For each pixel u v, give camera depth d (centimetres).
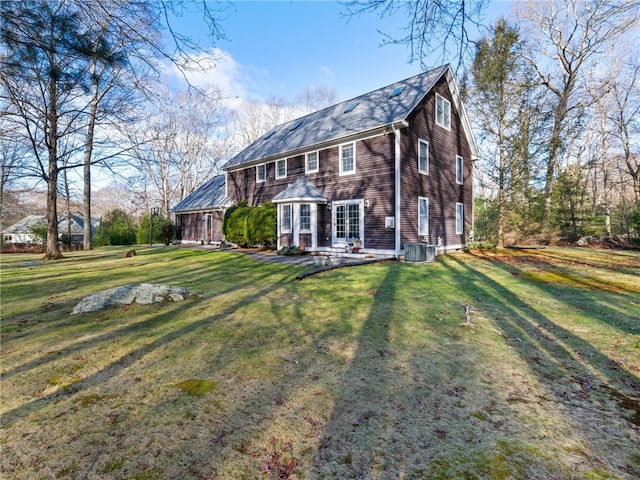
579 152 2358
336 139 1384
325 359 343
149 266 1116
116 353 362
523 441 212
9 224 3688
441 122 1495
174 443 212
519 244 1816
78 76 519
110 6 402
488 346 376
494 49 1428
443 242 1502
